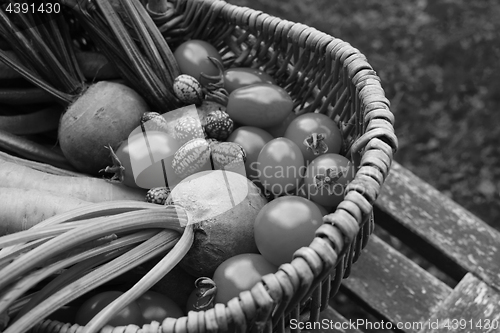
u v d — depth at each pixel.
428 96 0.77
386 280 0.47
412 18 0.85
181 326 0.33
